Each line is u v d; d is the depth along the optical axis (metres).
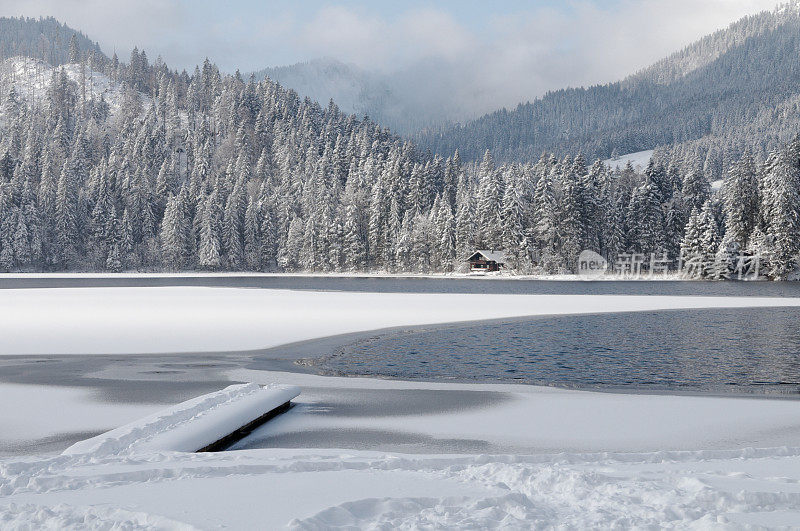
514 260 110.19
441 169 159.38
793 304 47.94
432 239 123.25
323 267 126.50
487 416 14.74
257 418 13.77
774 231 92.31
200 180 148.12
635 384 18.89
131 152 156.38
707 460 9.69
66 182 124.81
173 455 9.81
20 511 6.59
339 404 16.06
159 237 129.88
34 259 118.81
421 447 12.12
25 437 12.80
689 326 33.72
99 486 7.69
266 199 137.75
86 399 16.28
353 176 146.88
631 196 111.94
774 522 6.02
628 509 6.50
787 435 12.98
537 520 6.11
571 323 34.84
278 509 6.51
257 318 36.31
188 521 6.04
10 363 22.00
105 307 43.06
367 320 35.56
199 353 24.38
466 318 36.94
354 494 7.18
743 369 21.39
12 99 182.62
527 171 130.62
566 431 13.34
